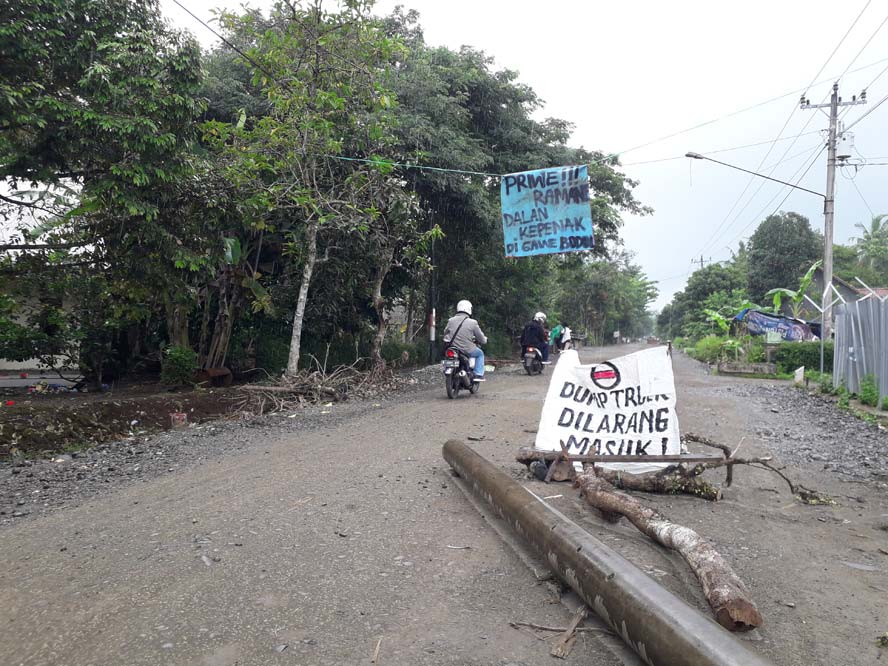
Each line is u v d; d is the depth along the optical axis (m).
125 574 3.45
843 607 3.09
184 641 2.68
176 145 8.93
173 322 13.98
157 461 6.75
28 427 7.70
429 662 2.52
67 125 8.21
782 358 22.64
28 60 7.82
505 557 3.65
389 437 7.64
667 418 5.17
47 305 12.43
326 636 2.73
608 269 63.75
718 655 2.04
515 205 11.43
